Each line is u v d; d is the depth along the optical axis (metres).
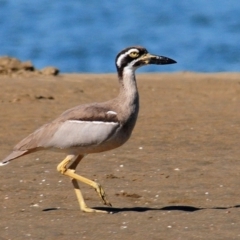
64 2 62.75
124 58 13.70
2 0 62.75
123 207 13.80
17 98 22.75
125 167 16.31
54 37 50.00
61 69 41.81
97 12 59.12
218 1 63.22
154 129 19.55
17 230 12.50
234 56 43.84
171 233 12.23
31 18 56.12
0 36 50.19
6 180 15.42
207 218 12.98
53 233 12.31
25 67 27.19
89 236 12.16
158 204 13.99
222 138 18.64
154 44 48.03
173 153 17.38
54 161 16.80
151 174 15.86
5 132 19.27
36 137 13.45
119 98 13.66
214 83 26.02
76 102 22.78
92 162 16.69
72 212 13.48
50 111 21.59
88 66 42.50
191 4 62.25
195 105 22.66
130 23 54.81
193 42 47.91
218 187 15.01
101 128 13.31
